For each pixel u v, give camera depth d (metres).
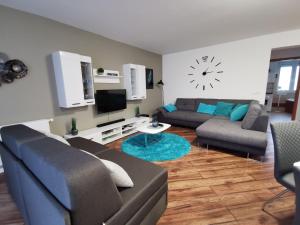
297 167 0.83
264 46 3.71
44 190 0.85
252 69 3.95
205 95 4.79
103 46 3.46
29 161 1.03
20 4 2.10
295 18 2.75
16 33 2.22
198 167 2.29
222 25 3.01
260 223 1.36
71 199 0.69
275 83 7.69
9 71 2.16
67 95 2.58
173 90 5.45
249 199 1.64
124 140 3.43
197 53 4.73
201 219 1.42
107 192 0.85
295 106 3.71
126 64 3.94
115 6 2.22
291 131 1.35
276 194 1.70
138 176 1.34
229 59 4.22
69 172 0.71
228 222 1.38
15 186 1.39
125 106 3.99
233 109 3.75
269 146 2.95
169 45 4.31
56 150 0.96
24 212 1.30
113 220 0.90
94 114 3.38
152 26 2.97
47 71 2.57
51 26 2.58
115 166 1.10
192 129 4.17
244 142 2.43
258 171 2.15
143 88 4.33
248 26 3.10
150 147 3.00
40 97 2.51
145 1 2.11
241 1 2.18
